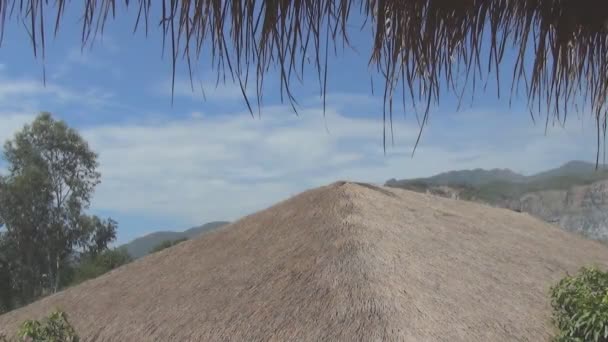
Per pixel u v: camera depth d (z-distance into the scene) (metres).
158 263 10.57
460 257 8.96
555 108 2.32
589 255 12.75
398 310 6.52
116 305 9.28
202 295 8.31
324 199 10.08
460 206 13.14
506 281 8.68
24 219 37.06
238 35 1.67
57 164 38.53
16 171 37.91
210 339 7.11
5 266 37.66
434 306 6.86
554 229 14.06
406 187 13.56
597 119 2.38
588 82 2.32
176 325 7.78
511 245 10.81
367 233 8.51
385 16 1.88
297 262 8.09
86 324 8.96
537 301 8.35
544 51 2.18
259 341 6.67
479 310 7.24
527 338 7.03
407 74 1.93
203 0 1.63
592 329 6.28
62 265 39.16
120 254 36.62
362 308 6.57
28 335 7.05
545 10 2.10
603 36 2.21
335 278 7.30
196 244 10.73
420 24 1.89
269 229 9.90
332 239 8.41
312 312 6.77
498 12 1.99
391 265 7.64
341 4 1.81
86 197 39.41
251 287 7.93
